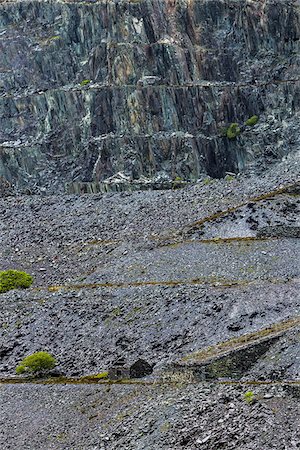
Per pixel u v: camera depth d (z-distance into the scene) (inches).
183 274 3265.3
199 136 5457.7
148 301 2915.8
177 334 2645.2
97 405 2258.9
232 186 4458.7
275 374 2217.0
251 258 3267.7
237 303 2721.5
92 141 5452.8
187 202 4370.1
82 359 2645.2
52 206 4771.2
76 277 3636.8
